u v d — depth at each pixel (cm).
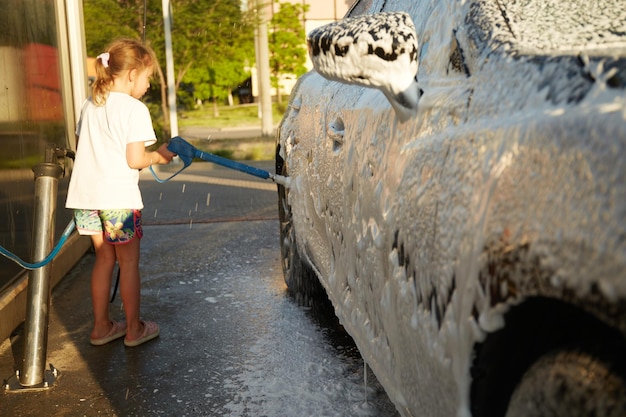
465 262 133
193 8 2288
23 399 298
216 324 383
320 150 291
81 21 583
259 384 299
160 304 424
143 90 354
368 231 204
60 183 499
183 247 581
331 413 268
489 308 124
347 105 253
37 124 456
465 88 162
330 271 282
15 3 421
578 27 163
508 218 120
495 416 136
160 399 291
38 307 312
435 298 148
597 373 107
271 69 2727
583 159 108
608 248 98
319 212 295
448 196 144
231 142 2083
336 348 339
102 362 335
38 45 470
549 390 113
